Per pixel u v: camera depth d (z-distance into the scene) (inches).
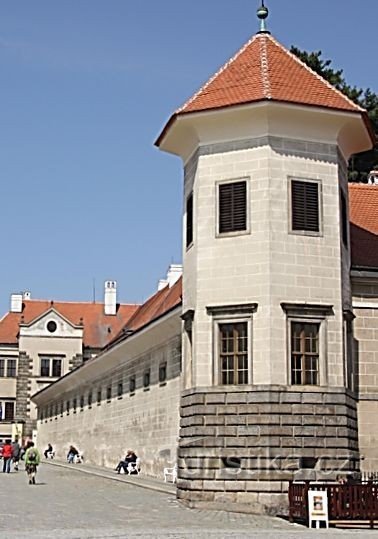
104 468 2091.5
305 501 909.2
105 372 2203.5
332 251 1117.1
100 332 3818.9
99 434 2247.8
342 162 1187.9
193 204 1163.9
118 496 1259.8
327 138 1143.6
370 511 887.1
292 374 1068.5
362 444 1162.0
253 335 1072.2
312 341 1088.8
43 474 1893.5
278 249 1088.8
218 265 1111.6
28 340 3666.3
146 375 1765.5
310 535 792.9
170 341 1566.2
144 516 970.1
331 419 1066.1
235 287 1095.0
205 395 1083.3
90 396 2413.9
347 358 1119.0
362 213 1392.7
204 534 789.2
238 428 1056.8
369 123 1161.4
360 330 1190.9
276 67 1180.5
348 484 912.3
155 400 1670.8
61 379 2746.1
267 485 1029.2
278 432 1043.3
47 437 3243.1
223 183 1129.4
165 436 1579.7
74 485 1519.4
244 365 1077.8
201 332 1105.4
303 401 1059.3
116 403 2052.2
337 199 1134.4
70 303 3976.4
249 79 1157.1
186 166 1218.6
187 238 1190.9
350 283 1185.4
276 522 932.0
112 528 844.0
